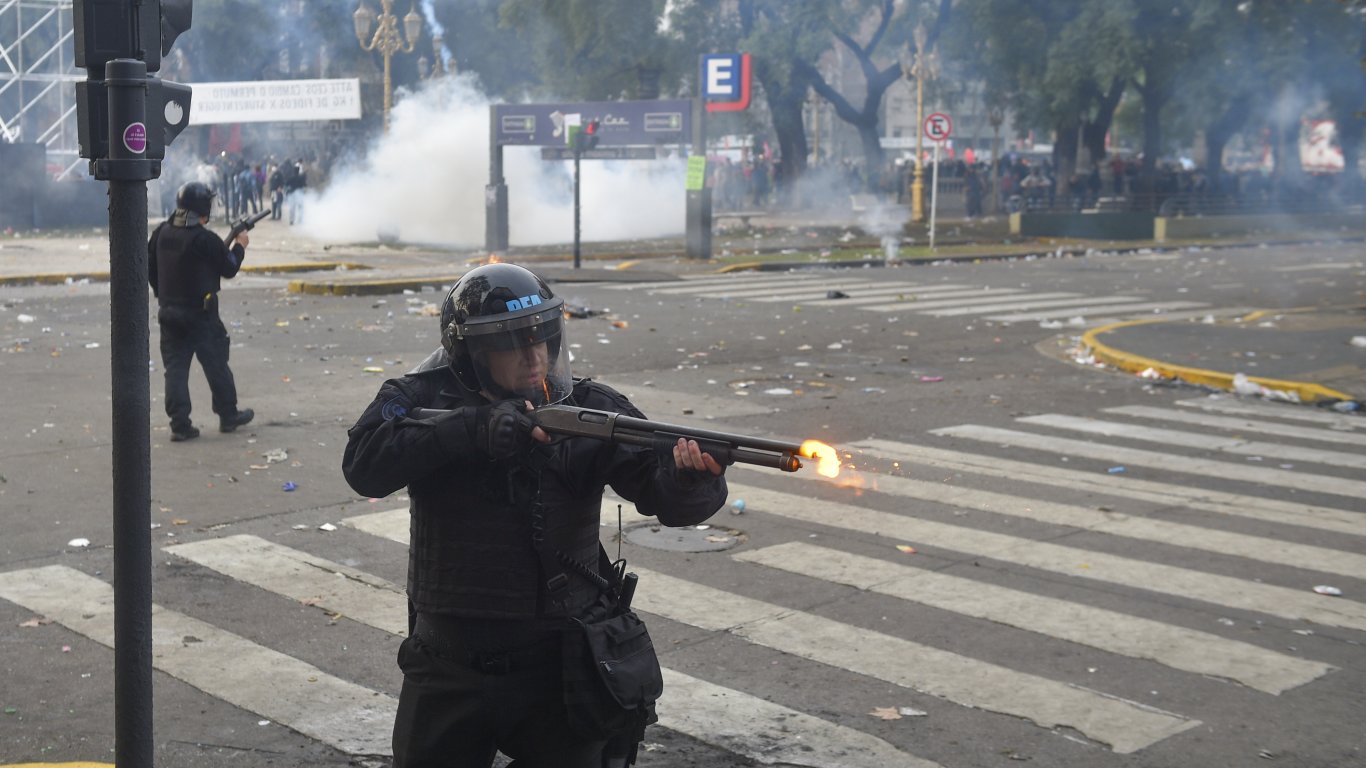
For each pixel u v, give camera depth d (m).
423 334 15.65
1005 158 53.34
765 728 4.72
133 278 3.30
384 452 2.73
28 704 4.88
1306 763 4.46
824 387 12.18
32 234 34.84
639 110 27.00
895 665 5.34
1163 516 7.70
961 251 30.25
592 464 2.82
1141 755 4.51
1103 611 6.02
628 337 15.45
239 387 11.87
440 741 2.87
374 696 5.01
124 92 3.28
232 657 5.38
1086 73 37.59
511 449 2.67
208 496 7.98
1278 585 6.41
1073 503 7.98
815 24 40.62
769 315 17.75
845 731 4.70
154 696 4.96
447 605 2.81
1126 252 31.86
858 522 7.54
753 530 7.36
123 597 3.30
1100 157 44.97
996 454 9.37
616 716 2.75
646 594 6.22
